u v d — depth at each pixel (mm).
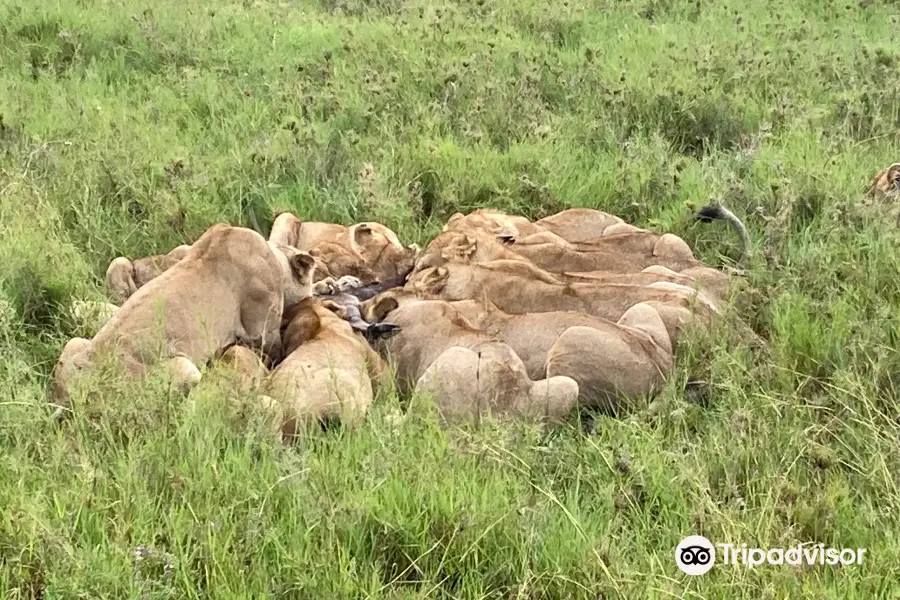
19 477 7191
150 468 7289
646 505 7551
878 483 7770
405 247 11648
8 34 17047
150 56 16812
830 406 8836
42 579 6422
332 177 13180
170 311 8789
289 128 13789
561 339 9164
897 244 10828
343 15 20609
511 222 12047
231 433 7789
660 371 9211
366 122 14523
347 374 8602
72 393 7918
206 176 12328
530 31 20078
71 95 14938
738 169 13922
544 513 7238
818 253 10938
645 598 6570
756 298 10242
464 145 14086
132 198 12078
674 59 17625
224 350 9148
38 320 10016
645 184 13414
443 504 7082
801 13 22406
